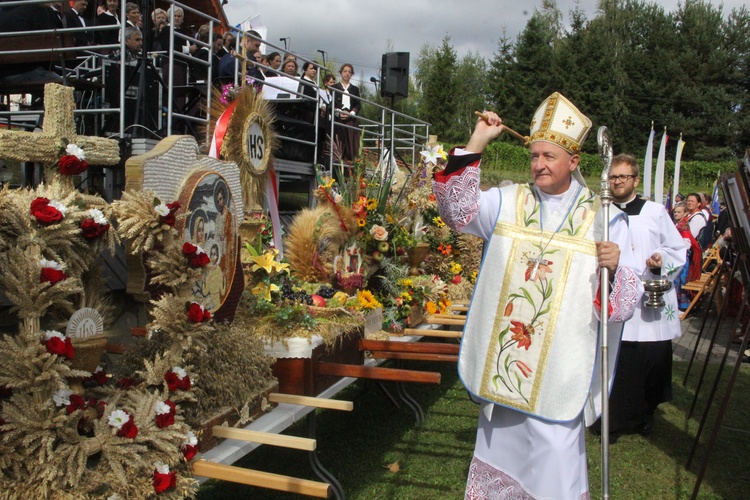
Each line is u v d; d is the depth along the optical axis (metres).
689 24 41.75
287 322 3.65
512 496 2.93
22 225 2.23
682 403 6.16
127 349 3.01
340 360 4.02
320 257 4.67
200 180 3.25
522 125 38.00
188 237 3.16
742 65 40.56
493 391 2.92
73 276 2.41
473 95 46.19
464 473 4.29
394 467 4.33
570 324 2.86
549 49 38.44
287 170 7.86
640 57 40.19
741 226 4.60
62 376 2.29
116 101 5.95
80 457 2.25
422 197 6.61
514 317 2.93
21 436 2.21
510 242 2.99
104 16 6.70
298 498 3.87
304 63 8.47
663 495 4.24
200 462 2.64
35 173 4.17
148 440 2.44
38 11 5.48
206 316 2.79
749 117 38.84
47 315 2.53
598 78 38.81
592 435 5.21
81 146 2.60
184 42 7.32
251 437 2.84
